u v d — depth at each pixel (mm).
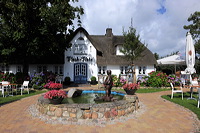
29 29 12914
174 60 16156
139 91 12711
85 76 19578
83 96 9414
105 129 4621
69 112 5449
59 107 5562
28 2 12609
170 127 4762
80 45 19766
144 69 21000
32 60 17016
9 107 7398
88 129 4617
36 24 13172
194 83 9242
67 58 19312
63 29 13781
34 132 4418
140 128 4691
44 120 5402
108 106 5566
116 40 22984
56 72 19578
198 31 24000
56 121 5281
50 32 13125
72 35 18859
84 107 5359
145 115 6004
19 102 8641
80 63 19531
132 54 16141
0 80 14516
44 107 5965
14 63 18250
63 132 4406
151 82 14680
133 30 16078
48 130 4547
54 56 18859
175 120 5395
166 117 5738
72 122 5195
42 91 13156
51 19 12453
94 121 5250
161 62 16734
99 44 23062
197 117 5660
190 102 8070
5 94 11492
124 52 16406
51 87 8383
